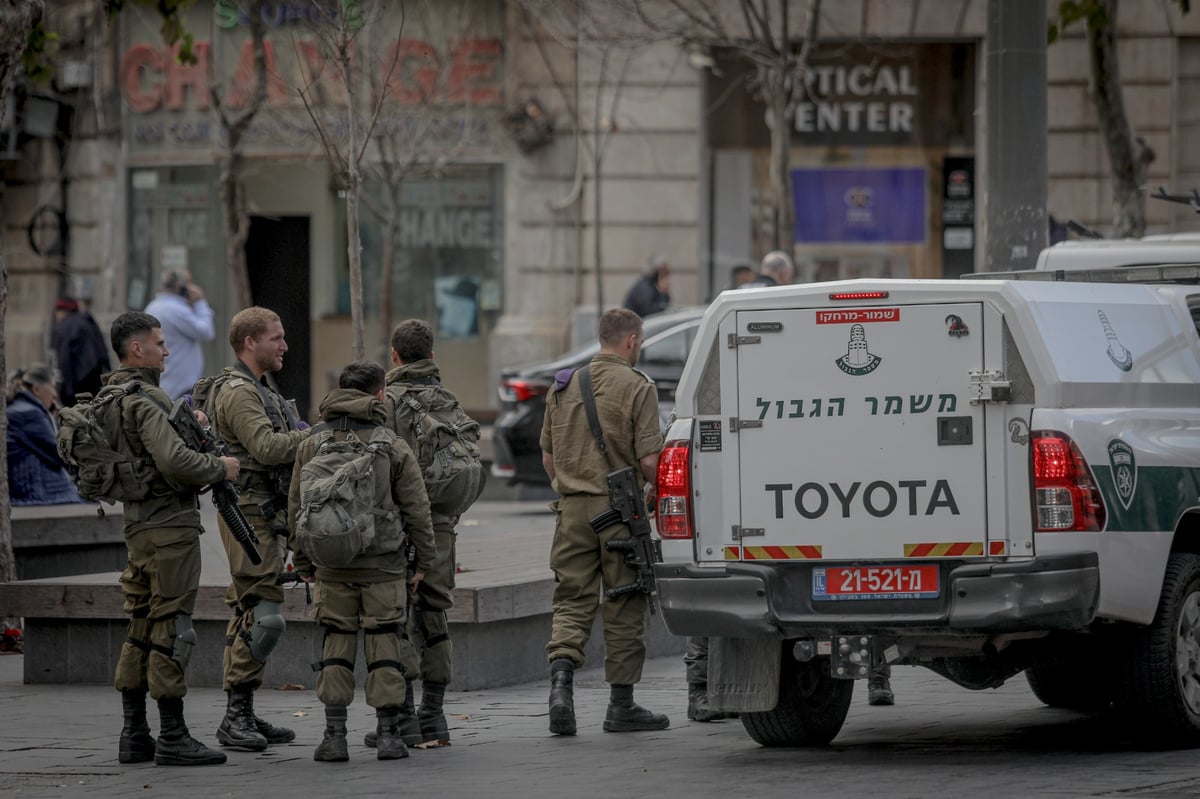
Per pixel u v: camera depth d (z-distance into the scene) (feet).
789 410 75.05
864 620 73.15
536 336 243.19
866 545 73.92
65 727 88.63
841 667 73.67
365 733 86.22
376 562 77.10
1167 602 75.82
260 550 80.64
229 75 245.45
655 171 242.17
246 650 81.66
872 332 74.02
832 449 74.49
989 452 72.49
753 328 75.56
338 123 180.34
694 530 76.13
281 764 78.02
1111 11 181.16
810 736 81.20
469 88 242.99
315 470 75.36
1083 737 82.28
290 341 249.14
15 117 247.70
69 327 194.59
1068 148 237.86
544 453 88.53
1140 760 75.00
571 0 217.97
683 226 242.58
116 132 253.24
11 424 153.58
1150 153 186.91
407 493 77.30
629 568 85.81
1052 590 70.74
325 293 249.14
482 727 87.86
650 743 82.99
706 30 225.76
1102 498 71.82
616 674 86.12
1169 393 78.38
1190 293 83.15
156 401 76.33
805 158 243.81
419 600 82.74
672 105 241.35
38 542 136.67
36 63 150.20
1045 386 71.67
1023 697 96.99
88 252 255.91
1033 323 72.08
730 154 243.19
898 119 243.19
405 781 72.90
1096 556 71.46
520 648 103.24
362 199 232.53
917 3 238.07
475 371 247.70
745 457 75.66
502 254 246.06
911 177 243.40
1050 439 71.26
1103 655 76.95
